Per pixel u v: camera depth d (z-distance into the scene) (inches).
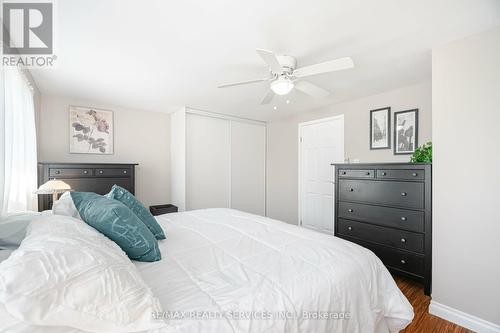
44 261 25.6
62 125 126.2
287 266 45.1
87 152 133.3
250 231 67.1
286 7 55.9
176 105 142.4
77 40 70.5
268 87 109.3
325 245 56.2
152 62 85.0
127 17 59.7
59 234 33.6
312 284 39.7
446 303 71.2
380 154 120.5
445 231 71.7
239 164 174.1
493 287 63.3
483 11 57.0
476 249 66.0
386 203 94.0
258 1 53.9
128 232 44.8
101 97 126.6
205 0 53.5
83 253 29.1
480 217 65.3
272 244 57.0
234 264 45.8
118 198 58.2
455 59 69.9
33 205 101.7
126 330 26.8
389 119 116.9
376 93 120.1
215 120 161.5
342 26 63.7
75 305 24.4
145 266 44.4
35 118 107.8
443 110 71.9
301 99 130.5
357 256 51.3
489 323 63.7
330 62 67.4
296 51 76.5
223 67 89.0
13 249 44.4
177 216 86.1
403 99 112.1
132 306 27.9
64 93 120.4
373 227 98.2
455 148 69.6
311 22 61.8
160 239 59.6
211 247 54.7
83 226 40.9
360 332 43.1
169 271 42.5
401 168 89.4
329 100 132.2
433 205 74.2
